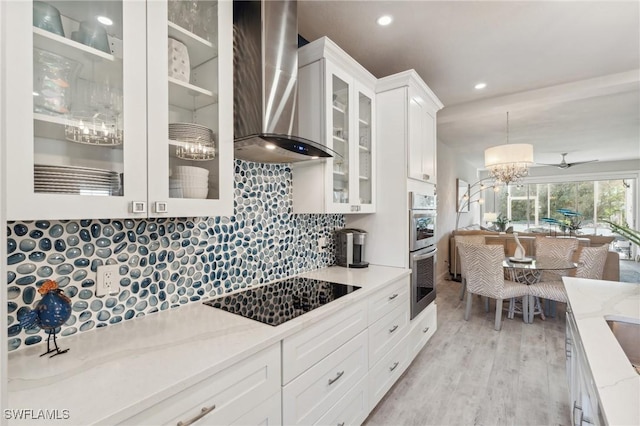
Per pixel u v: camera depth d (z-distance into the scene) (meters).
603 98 3.69
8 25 0.74
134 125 0.99
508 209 10.04
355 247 2.49
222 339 1.10
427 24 2.23
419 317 2.63
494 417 1.90
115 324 1.22
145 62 1.02
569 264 3.46
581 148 6.77
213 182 1.27
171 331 1.17
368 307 1.81
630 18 2.14
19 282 0.99
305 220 2.27
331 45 1.91
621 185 8.45
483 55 2.67
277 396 1.18
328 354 1.46
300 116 2.04
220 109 1.28
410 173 2.43
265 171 1.94
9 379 0.84
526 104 3.59
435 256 2.99
